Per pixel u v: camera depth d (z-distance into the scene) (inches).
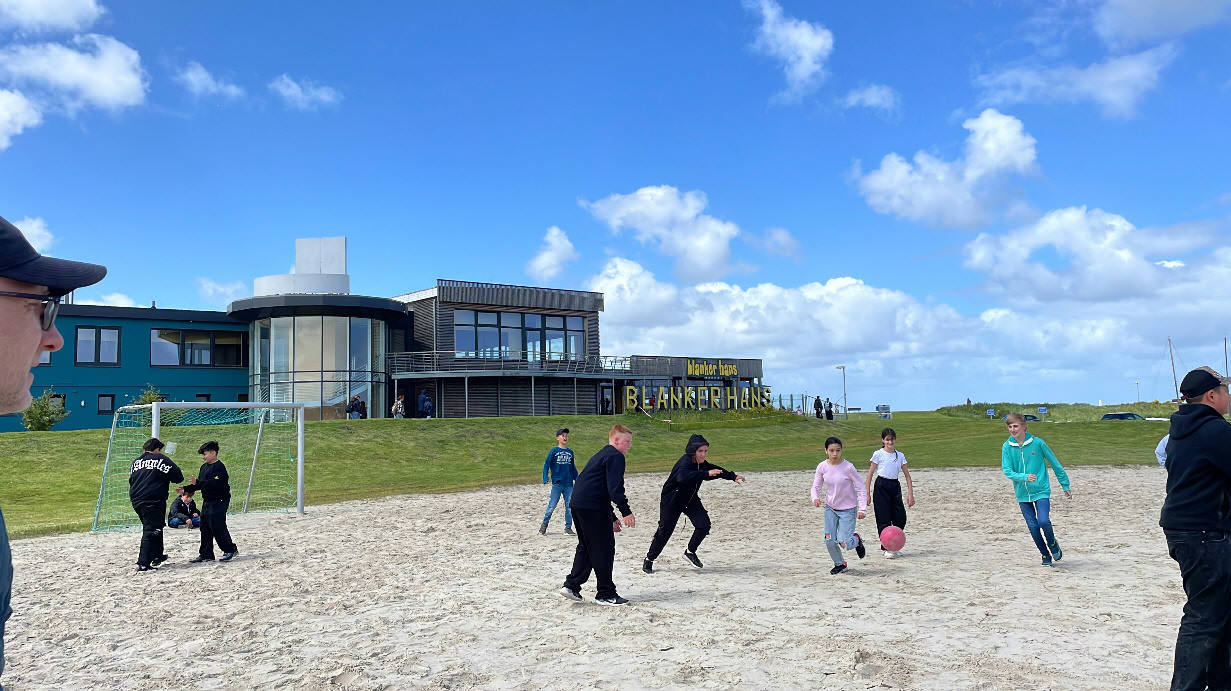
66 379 1508.4
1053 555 406.3
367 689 231.0
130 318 1577.3
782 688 221.1
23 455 1043.9
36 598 379.2
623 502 335.3
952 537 522.6
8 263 53.9
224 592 385.7
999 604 321.1
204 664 263.4
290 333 1536.7
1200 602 173.5
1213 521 172.9
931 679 226.1
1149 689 215.2
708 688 223.1
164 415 1344.7
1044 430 1654.8
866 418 2696.9
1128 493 767.1
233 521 696.4
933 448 1437.0
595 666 247.8
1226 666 170.6
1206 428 173.3
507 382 1802.4
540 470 1173.1
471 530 597.0
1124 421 1737.2
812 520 633.6
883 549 434.6
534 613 325.1
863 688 219.1
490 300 1775.3
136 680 247.3
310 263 1705.2
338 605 350.0
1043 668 234.5
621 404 2030.0
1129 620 291.1
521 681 234.7
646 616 313.7
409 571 430.9
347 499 868.0
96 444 1118.4
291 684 238.8
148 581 419.5
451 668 249.8
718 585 376.2
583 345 1950.1
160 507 463.5
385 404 1614.2
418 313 1780.3
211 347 1664.6
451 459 1258.0
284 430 1302.9
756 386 2325.3
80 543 576.4
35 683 246.5
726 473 412.8
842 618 303.0
